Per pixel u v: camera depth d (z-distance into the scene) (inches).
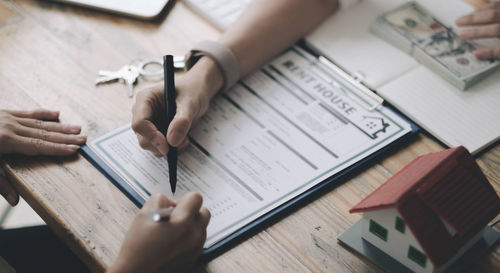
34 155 32.3
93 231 28.5
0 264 39.4
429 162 26.1
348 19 42.2
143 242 25.0
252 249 28.0
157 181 31.0
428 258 24.3
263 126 34.2
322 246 28.1
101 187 30.8
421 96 35.9
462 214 24.7
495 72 37.8
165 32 40.9
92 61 38.5
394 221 25.1
